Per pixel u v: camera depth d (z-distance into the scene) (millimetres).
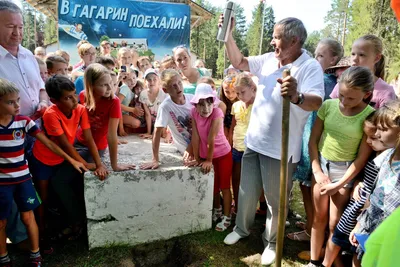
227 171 2908
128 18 9195
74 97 2359
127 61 5094
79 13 8734
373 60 2467
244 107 3039
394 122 1762
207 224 2893
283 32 2113
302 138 2508
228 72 3961
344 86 1958
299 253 2621
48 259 2500
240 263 2533
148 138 3584
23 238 2559
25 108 2568
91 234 2574
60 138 2383
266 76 2391
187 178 2695
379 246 1045
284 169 1933
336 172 2182
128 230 2650
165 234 2768
